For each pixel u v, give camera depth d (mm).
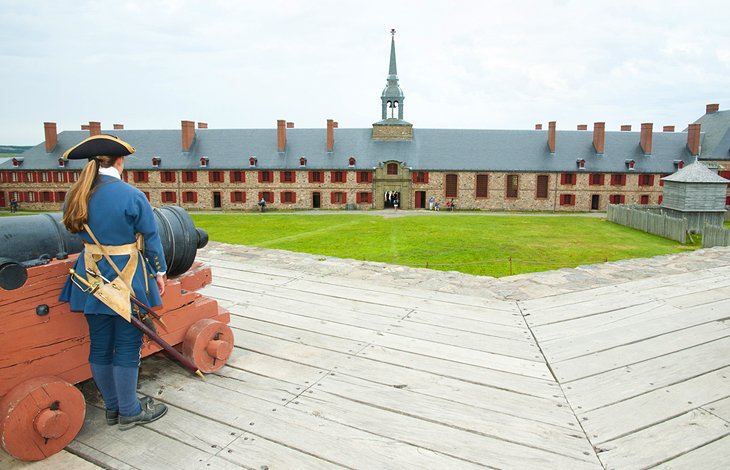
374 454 3393
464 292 7191
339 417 3859
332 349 5180
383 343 5340
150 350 4297
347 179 63469
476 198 63438
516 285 7488
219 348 4531
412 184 63375
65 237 3840
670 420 3762
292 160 64312
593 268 8469
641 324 5734
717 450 3379
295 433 3641
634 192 62188
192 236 4660
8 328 3291
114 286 3404
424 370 4688
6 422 3105
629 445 3461
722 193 41125
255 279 7965
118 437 3588
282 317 6156
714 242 30781
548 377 4520
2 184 65875
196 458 3348
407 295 7066
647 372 4555
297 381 4469
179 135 67812
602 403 4043
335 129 68438
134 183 64500
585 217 54188
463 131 67500
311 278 8031
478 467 3248
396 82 66500
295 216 55062
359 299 6895
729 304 6332
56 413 3262
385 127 65875
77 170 64875
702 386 4270
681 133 65750
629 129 71938
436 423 3777
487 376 4559
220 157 64938
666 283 7375
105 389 3648
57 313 3549
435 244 32188
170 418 3844
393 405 4043
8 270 3164
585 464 3264
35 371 3459
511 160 63531
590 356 4934
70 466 3258
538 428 3701
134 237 3527
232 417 3859
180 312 4469
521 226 44312
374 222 47406
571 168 62281
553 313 6199
